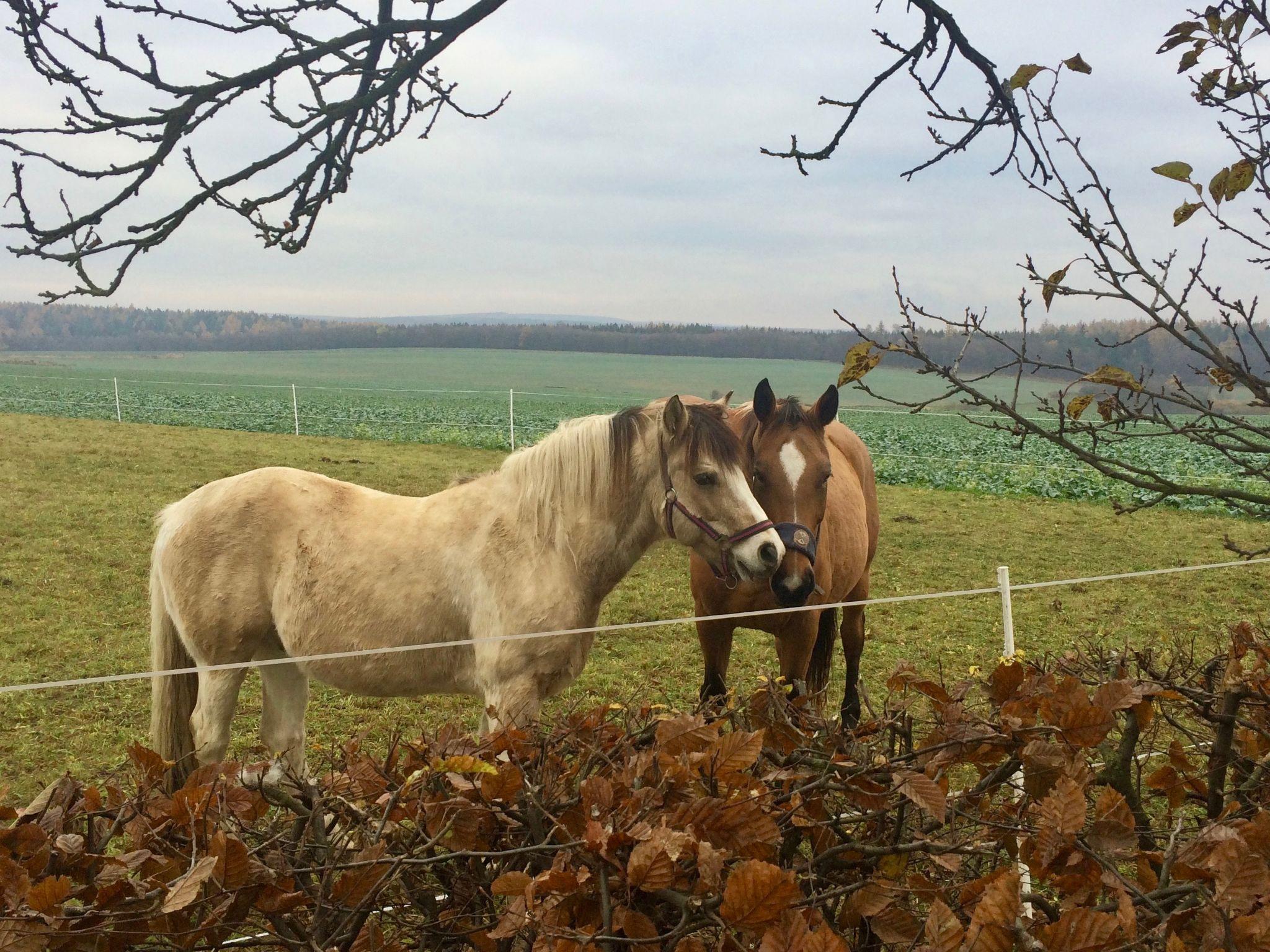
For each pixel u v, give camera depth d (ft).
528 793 6.57
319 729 18.93
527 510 13.74
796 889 5.25
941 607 29.81
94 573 30.37
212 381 174.19
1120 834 6.58
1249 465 8.14
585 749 7.49
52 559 31.68
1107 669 9.39
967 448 77.20
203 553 14.12
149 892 5.70
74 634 24.66
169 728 14.34
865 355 8.30
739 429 16.79
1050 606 30.01
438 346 312.50
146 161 8.87
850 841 7.09
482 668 13.69
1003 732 7.39
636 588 31.99
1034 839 6.65
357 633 13.92
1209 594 31.83
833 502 17.74
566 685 14.08
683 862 5.99
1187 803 9.55
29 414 83.66
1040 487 55.26
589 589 14.03
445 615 13.98
